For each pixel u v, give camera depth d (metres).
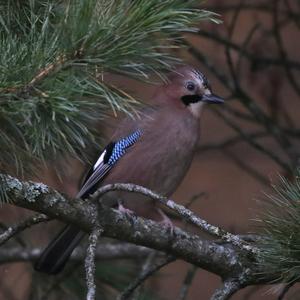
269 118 10.77
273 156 10.45
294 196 5.57
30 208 6.40
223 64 12.48
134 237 6.98
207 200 14.01
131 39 5.36
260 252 5.75
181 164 8.71
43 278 9.20
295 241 5.51
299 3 11.63
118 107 5.35
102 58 5.38
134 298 7.48
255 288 9.16
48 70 5.36
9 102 5.30
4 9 5.91
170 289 13.08
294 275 5.61
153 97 8.89
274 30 10.69
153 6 5.36
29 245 9.46
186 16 5.43
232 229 10.79
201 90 8.84
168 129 8.57
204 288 13.07
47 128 5.45
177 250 7.07
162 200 6.34
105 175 8.54
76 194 8.96
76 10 5.42
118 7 5.41
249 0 12.76
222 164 14.19
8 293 9.84
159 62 5.57
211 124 14.31
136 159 8.50
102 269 9.35
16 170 6.27
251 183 14.05
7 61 5.34
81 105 5.46
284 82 12.45
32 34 5.51
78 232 7.62
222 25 12.15
